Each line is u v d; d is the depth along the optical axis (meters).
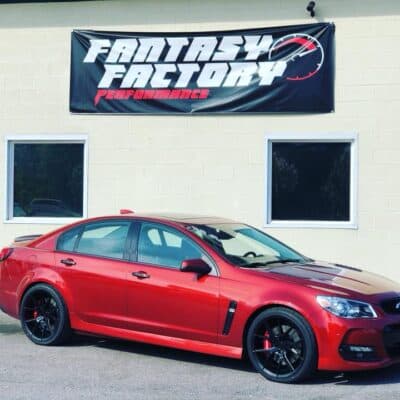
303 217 12.45
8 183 13.30
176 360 7.98
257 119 12.48
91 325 8.20
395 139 12.11
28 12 13.18
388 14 12.15
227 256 7.64
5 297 8.91
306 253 12.30
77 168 13.19
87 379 7.16
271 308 7.09
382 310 7.02
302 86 12.31
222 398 6.53
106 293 8.05
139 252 8.05
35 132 13.16
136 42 12.85
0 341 8.88
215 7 12.64
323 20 12.32
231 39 12.56
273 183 12.53
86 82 13.01
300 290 7.00
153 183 12.77
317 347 6.84
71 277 8.33
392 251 12.09
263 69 12.45
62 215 13.23
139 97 12.80
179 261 7.76
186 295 7.51
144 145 12.80
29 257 8.73
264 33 12.45
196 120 12.66
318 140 12.33
